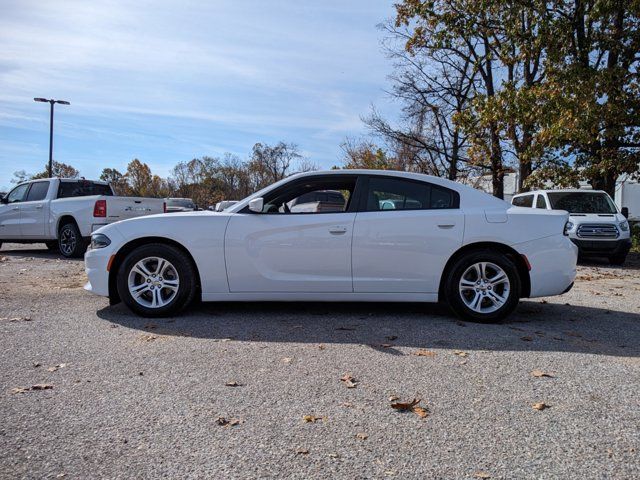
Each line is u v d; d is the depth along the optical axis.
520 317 6.02
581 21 17.03
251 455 2.74
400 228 5.62
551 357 4.42
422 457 2.73
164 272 5.75
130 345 4.63
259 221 5.69
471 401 3.46
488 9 18.45
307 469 2.60
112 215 11.46
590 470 2.62
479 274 5.64
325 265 5.64
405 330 5.25
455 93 24.70
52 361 4.18
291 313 5.98
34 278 8.59
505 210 5.75
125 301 5.67
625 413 3.30
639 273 11.04
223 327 5.30
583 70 15.69
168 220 5.74
